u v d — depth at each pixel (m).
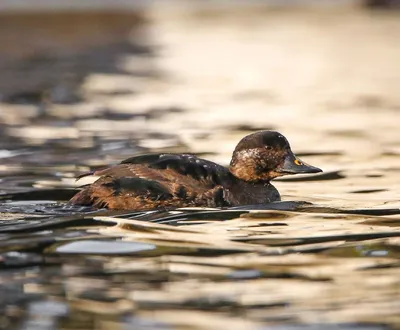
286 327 7.18
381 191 12.40
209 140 16.86
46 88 23.50
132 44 33.41
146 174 10.88
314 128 18.30
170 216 10.48
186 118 19.55
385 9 46.16
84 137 17.09
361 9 46.25
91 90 23.56
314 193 12.27
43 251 9.13
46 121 18.91
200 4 47.12
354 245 9.42
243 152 11.75
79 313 7.51
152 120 19.20
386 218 10.68
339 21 42.16
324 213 10.94
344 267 8.65
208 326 7.21
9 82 24.30
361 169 14.13
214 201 11.00
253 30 39.00
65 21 35.94
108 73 26.78
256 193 11.50
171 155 11.26
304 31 38.62
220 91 23.80
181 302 7.74
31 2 38.19
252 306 7.64
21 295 7.92
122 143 16.47
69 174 13.56
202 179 11.09
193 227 10.09
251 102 21.97
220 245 9.40
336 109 20.84
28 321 7.35
